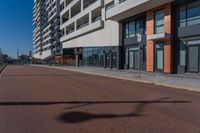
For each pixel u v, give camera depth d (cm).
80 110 930
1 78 2572
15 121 784
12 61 15825
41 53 15375
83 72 3831
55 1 11512
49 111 918
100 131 674
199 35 2459
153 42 3061
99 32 4931
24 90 1519
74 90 1513
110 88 1628
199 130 681
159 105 1027
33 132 671
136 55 3578
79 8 6844
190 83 1847
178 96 1291
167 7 2778
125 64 3862
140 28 3466
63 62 8844
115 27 4100
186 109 951
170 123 749
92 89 1567
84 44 5950
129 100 1145
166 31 2792
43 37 15312
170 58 2764
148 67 3159
